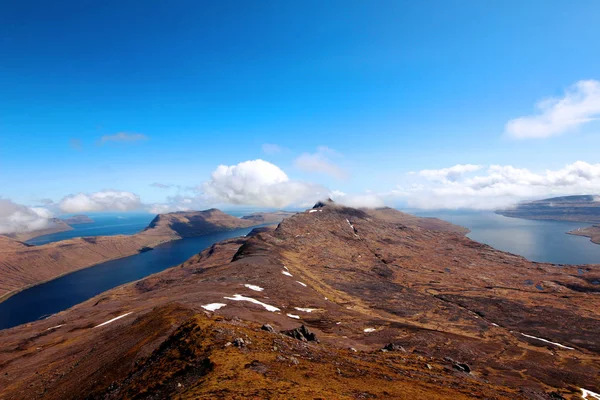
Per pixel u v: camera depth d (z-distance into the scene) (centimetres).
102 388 4047
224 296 11112
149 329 6034
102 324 10025
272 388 2680
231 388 2592
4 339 10325
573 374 8125
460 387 4409
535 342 11956
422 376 4588
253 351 3731
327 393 2797
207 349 3672
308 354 4291
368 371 4122
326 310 11994
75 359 6669
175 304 7444
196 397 2444
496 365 8144
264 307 10569
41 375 6281
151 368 3756
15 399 5400
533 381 7238
